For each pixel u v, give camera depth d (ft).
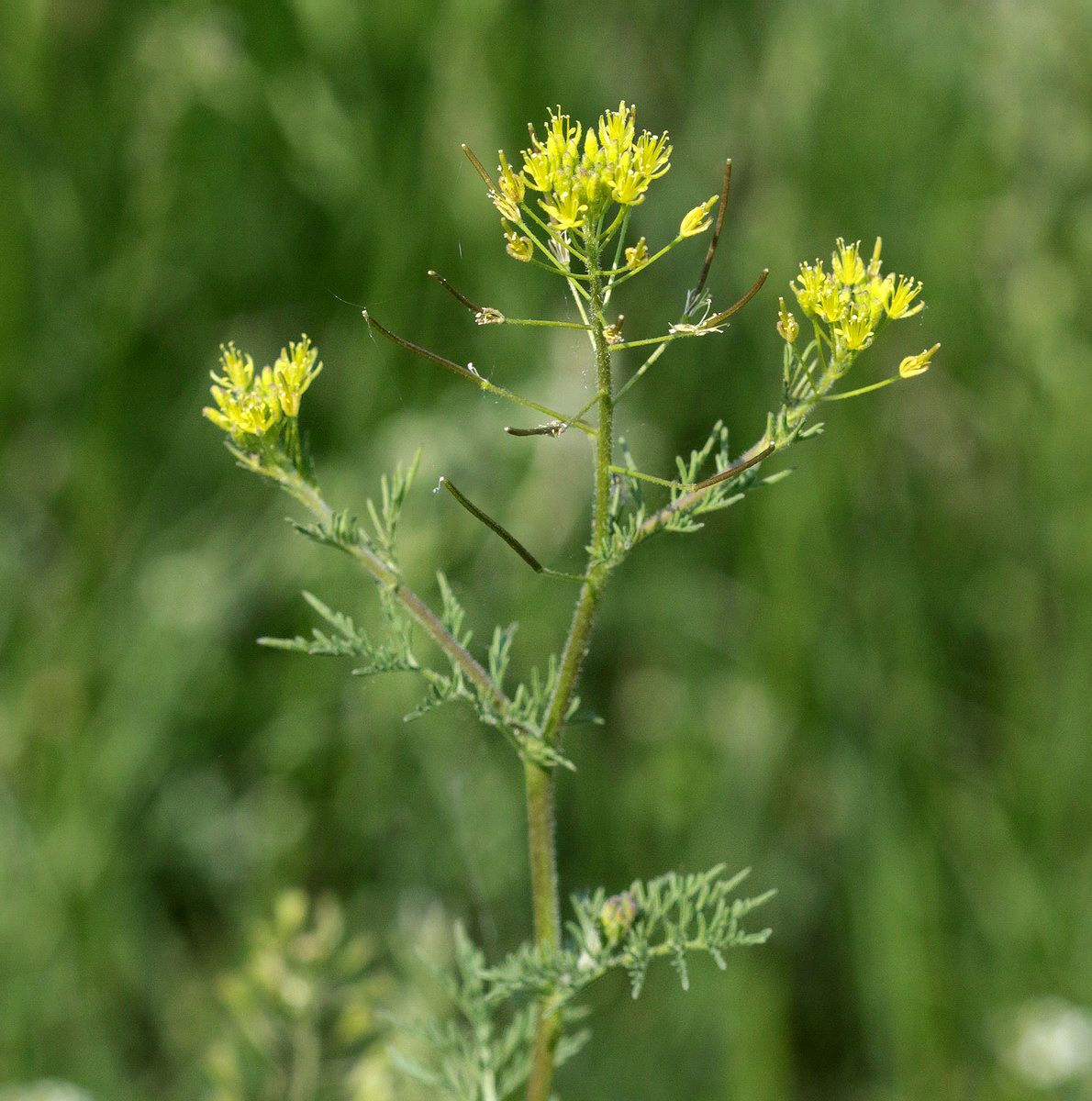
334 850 15.66
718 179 17.75
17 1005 13.92
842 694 16.55
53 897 14.51
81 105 16.75
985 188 17.65
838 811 16.12
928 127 17.57
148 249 16.69
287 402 7.20
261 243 16.96
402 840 15.64
